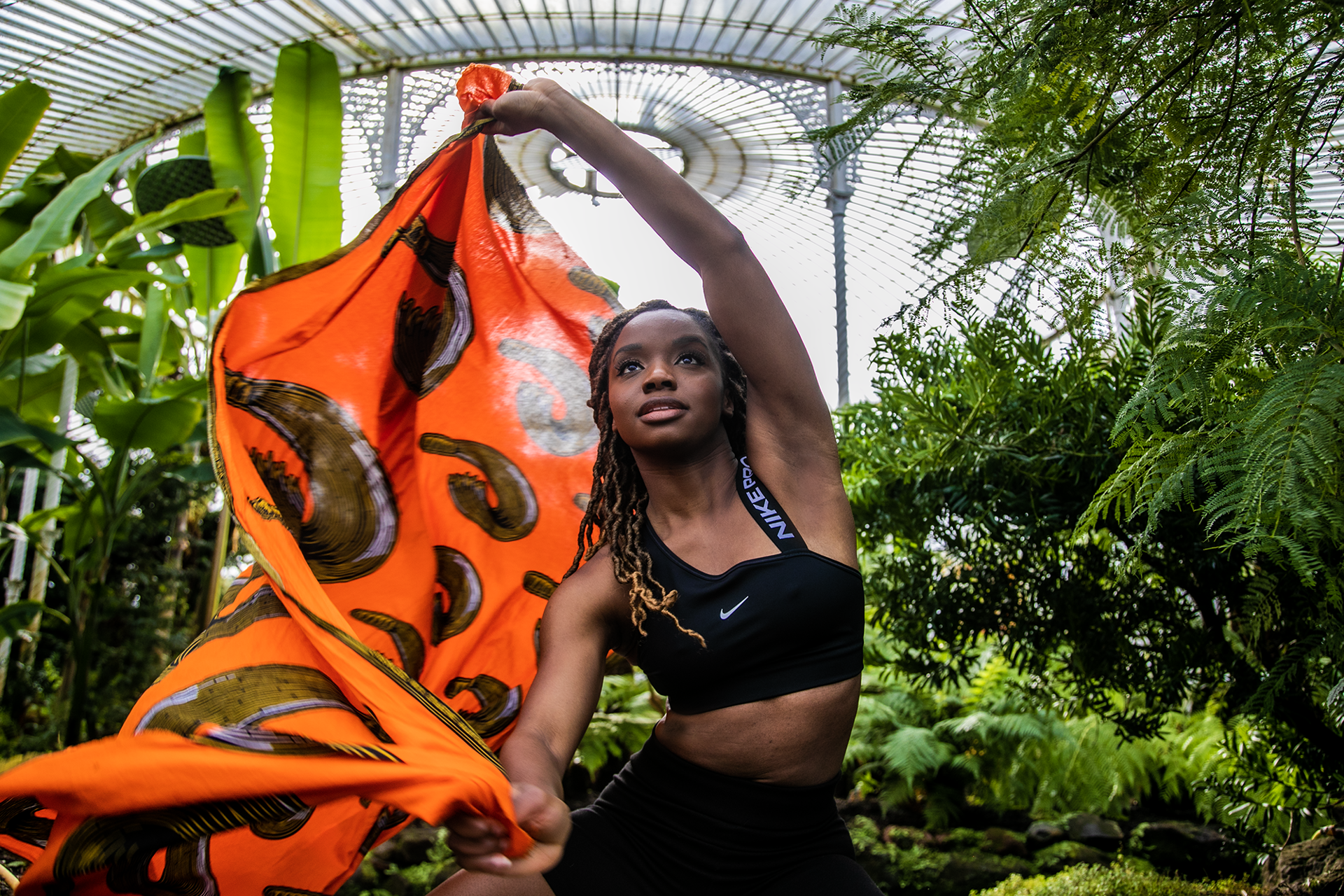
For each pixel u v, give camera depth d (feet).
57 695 19.62
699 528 3.98
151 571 22.45
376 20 23.43
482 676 4.92
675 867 3.72
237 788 2.64
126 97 23.88
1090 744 14.67
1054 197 5.09
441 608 4.91
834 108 23.68
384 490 4.84
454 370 5.16
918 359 7.77
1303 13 4.44
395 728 3.05
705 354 4.02
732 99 25.53
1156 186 5.00
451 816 2.86
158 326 18.86
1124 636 7.50
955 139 5.63
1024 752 15.38
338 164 16.72
